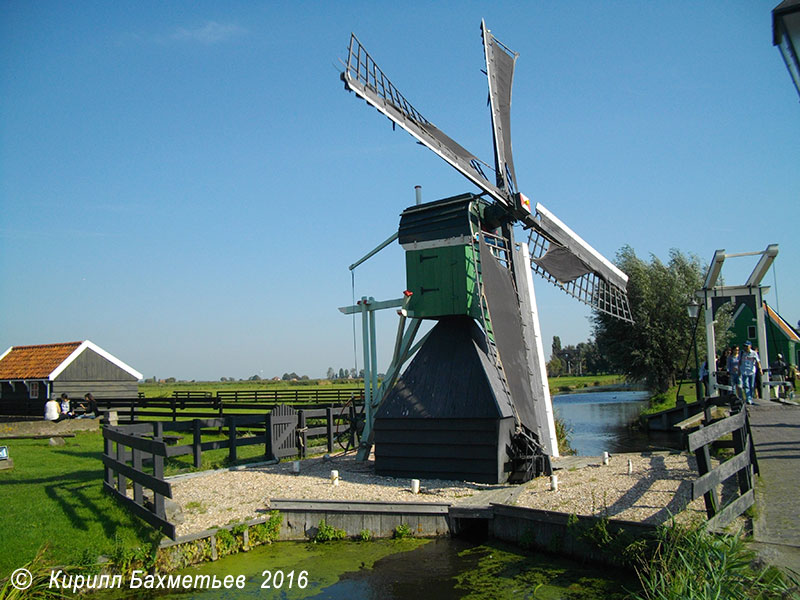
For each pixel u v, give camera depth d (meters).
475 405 11.86
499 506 9.23
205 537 8.63
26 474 11.49
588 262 16.23
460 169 12.29
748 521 7.31
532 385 13.24
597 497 9.59
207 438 18.91
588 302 16.58
